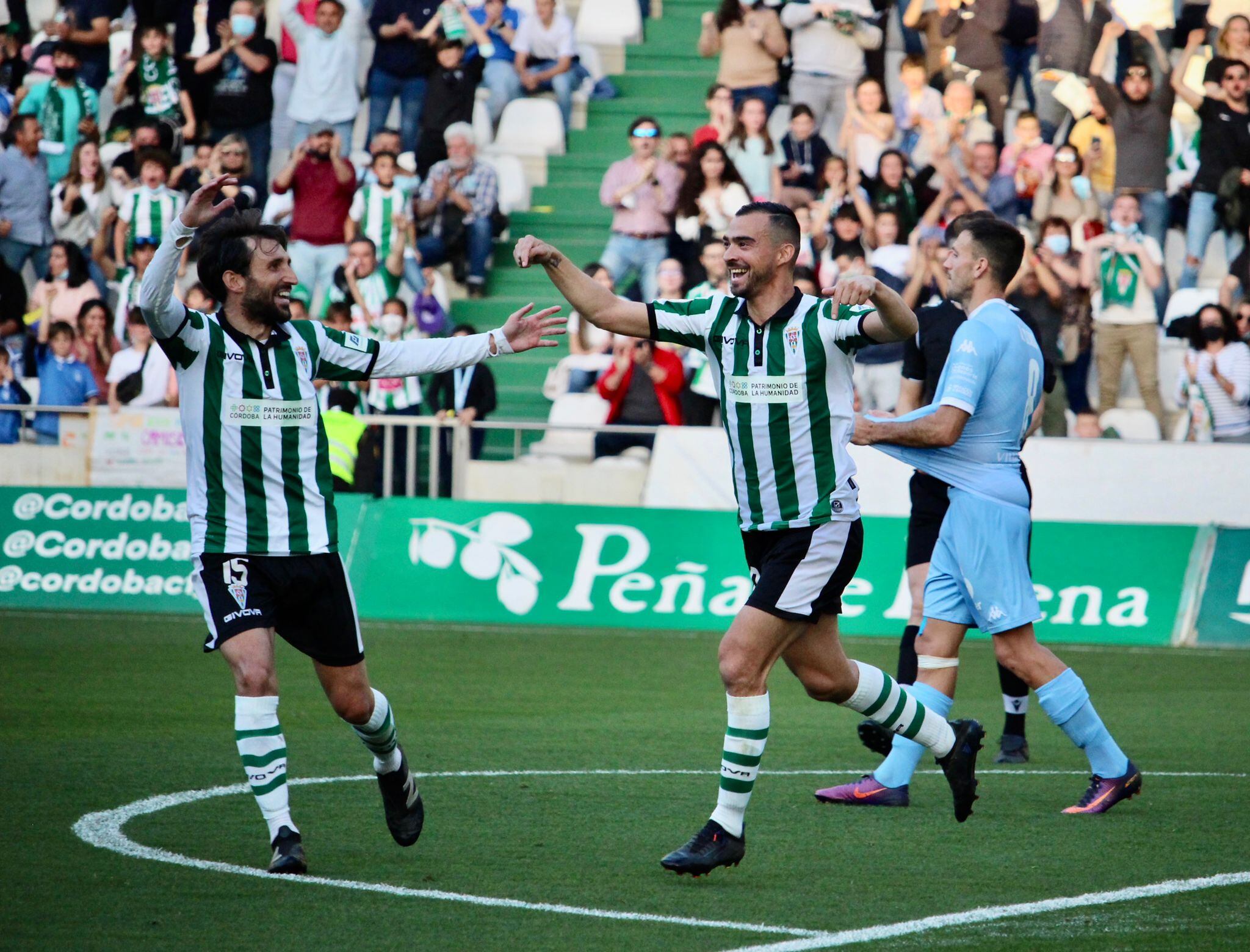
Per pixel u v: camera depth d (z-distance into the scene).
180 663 35.03
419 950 13.70
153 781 21.92
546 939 14.09
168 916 14.78
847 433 16.78
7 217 54.97
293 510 16.72
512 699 30.77
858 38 57.31
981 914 15.12
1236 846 18.47
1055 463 41.72
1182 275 54.09
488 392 47.44
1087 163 53.88
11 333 53.12
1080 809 20.45
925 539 23.25
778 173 53.06
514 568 43.19
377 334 51.03
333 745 25.34
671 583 42.34
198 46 59.31
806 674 17.36
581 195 60.78
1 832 18.50
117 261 54.38
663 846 18.16
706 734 26.81
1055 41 55.66
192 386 16.58
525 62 61.56
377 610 43.53
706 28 60.03
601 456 45.34
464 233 54.91
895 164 50.16
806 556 16.50
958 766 17.94
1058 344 47.94
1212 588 40.38
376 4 57.53
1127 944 14.13
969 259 20.86
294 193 53.47
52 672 33.44
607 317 17.28
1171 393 50.88
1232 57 52.84
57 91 57.50
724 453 42.91
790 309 16.67
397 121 61.59
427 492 45.88
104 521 45.34
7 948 13.70
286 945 13.84
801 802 21.19
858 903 15.59
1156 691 32.84
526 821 19.58
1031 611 20.50
